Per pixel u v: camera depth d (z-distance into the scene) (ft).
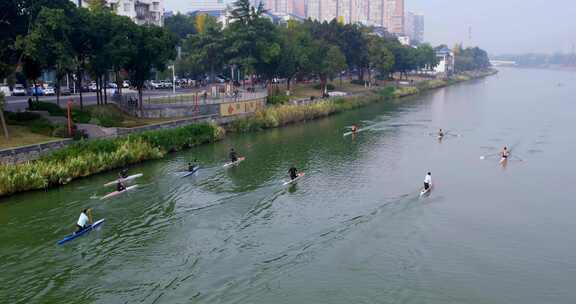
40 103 227.81
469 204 168.76
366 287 112.16
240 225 145.48
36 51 187.21
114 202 160.97
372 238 138.72
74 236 133.39
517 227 149.07
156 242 132.57
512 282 116.37
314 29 514.68
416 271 120.47
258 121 303.27
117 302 103.60
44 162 175.63
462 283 115.24
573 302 108.78
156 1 544.62
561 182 195.93
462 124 340.18
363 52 541.34
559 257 129.70
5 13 200.23
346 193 177.68
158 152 218.79
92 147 194.39
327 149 250.37
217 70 455.22
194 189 176.65
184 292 107.96
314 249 130.62
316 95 425.69
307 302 105.40
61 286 109.60
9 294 106.01
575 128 324.39
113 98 280.72
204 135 256.11
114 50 225.56
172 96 323.16
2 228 138.51
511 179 200.03
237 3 375.45
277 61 374.84
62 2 215.10
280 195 173.47
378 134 296.92
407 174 205.16
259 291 109.19
